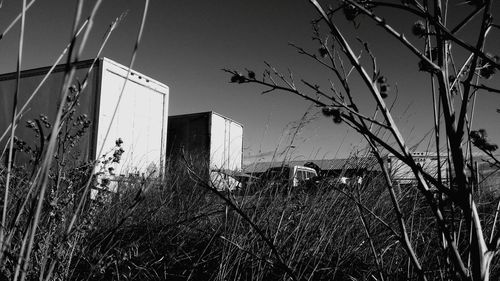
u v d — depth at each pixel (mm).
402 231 1412
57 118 929
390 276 2631
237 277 3244
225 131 14102
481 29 1053
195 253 3580
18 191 1953
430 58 1310
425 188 1208
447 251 1431
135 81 9641
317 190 3586
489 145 1209
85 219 2156
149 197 4137
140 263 3178
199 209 3969
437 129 1327
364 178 3641
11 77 9547
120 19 1399
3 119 9391
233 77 1364
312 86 1285
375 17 1045
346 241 3594
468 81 1122
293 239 3393
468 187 1149
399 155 1173
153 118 10273
